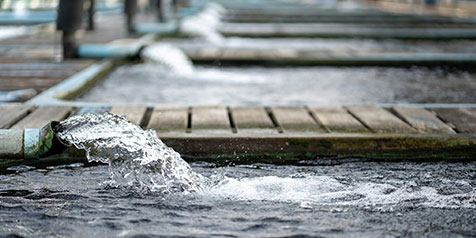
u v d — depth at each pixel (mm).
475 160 5457
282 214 3879
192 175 4602
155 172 4484
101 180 4555
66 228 3570
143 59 11430
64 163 5035
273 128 5887
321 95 8828
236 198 4203
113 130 4559
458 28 21109
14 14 24391
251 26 21844
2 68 9953
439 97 8812
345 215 3879
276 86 9609
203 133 5555
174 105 6961
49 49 12867
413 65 12375
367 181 4691
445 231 3613
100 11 29656
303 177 4789
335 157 5426
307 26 22078
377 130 5848
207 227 3623
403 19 26531
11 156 4820
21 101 7141
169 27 17891
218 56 12258
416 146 5500
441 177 4840
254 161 5336
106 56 11414
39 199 4102
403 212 3955
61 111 6547
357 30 19844
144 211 3889
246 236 3480
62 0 10969
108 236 3455
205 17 23891
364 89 9469
